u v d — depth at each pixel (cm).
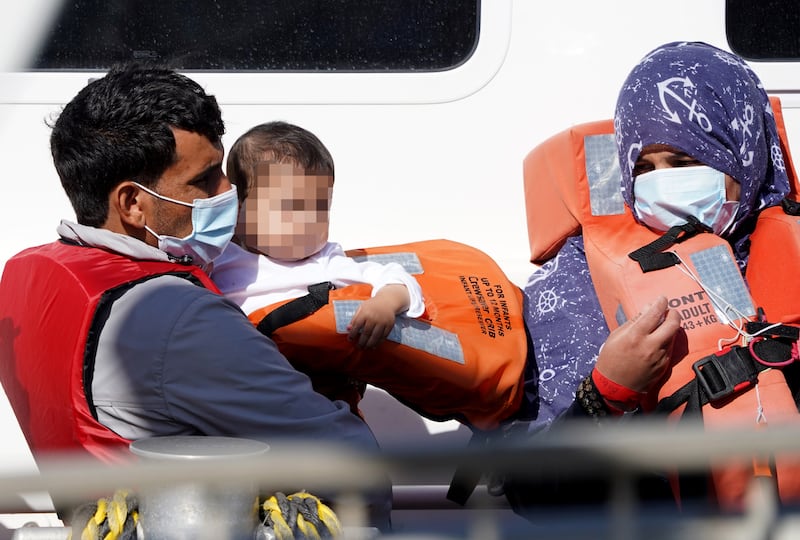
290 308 741
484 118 894
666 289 749
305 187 784
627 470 374
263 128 807
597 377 704
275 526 526
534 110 895
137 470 347
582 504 709
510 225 901
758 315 734
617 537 391
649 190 788
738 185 788
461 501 721
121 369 602
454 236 898
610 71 895
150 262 656
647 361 688
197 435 613
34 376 627
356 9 885
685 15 898
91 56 882
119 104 649
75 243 670
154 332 600
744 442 341
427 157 894
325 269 795
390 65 894
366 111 890
